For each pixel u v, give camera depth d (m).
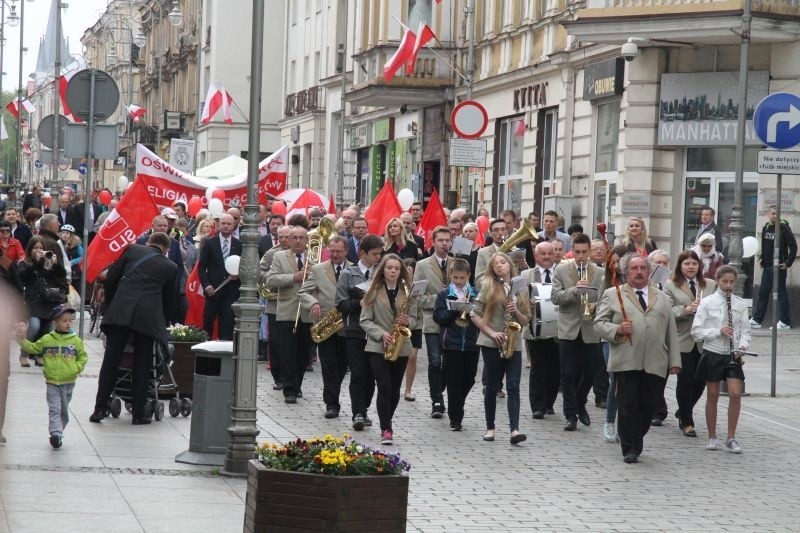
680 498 13.96
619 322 16.22
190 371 18.61
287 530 9.98
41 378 21.39
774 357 22.17
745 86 26.30
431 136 53.22
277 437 16.92
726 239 33.66
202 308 25.31
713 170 33.94
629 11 32.75
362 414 18.03
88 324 32.31
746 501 13.92
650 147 34.44
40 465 13.89
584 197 37.91
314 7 75.00
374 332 16.98
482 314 17.44
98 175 131.00
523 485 14.40
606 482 14.77
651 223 34.56
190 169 54.31
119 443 15.69
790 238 31.83
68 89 23.77
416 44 44.81
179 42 104.88
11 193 55.44
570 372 18.56
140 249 17.55
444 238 19.92
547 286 19.48
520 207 43.69
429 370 19.58
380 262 17.67
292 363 20.30
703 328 17.20
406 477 10.03
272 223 26.77
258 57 14.29
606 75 35.81
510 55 44.66
